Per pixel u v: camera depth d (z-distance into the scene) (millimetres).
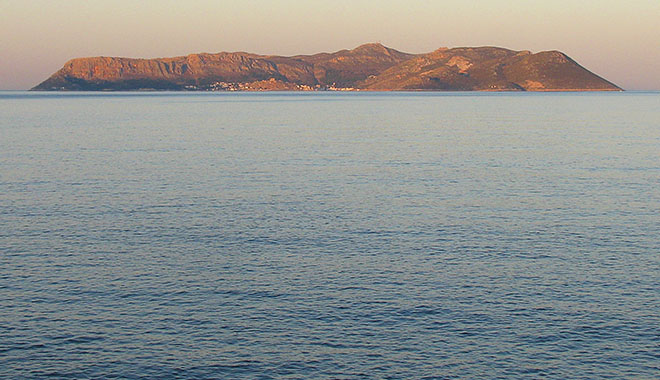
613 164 73188
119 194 54938
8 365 25766
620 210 49750
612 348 27188
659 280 34375
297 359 26344
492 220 46625
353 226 44875
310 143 94062
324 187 58375
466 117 163250
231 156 78812
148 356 26516
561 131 117438
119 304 31156
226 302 31453
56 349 26953
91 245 40156
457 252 39094
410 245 40469
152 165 71125
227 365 25938
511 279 34562
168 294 32406
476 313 30297
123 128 122312
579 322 29391
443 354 26734
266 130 117938
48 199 52844
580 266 36562
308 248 39781
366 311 30469
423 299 31844
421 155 80438
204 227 44375
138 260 37375
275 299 31812
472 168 69875
